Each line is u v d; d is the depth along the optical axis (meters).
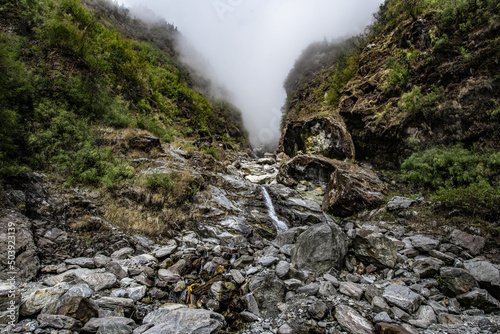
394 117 8.82
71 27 10.00
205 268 4.75
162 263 4.70
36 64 8.26
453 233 4.75
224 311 3.71
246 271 4.68
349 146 10.66
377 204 7.13
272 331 3.16
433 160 6.80
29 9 9.52
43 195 5.11
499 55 6.49
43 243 4.22
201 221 7.09
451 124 7.08
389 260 4.44
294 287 4.05
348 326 3.07
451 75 7.60
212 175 10.38
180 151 11.10
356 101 11.16
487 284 3.51
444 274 3.81
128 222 5.70
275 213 8.73
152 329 2.72
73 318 2.72
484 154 6.10
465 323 3.05
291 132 14.66
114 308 3.17
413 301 3.36
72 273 3.70
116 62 13.38
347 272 4.67
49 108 7.20
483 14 7.27
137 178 7.18
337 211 7.93
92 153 6.83
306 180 10.78
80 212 5.30
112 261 4.20
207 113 26.42
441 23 8.45
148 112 14.09
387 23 13.59
